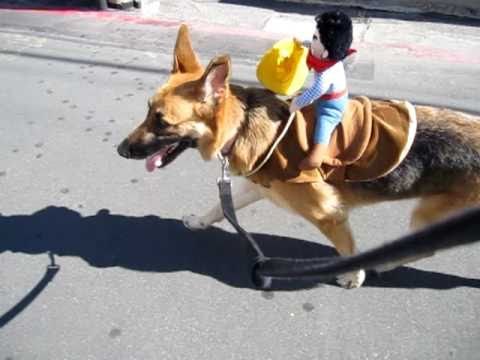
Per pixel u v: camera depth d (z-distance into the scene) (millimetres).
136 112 5410
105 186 4422
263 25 7395
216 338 3213
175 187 4426
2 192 4336
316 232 4020
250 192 3779
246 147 3055
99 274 3643
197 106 2941
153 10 7816
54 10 7781
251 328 3279
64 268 3678
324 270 1425
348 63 6461
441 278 3611
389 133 2973
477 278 3605
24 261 3725
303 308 3408
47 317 3314
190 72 3176
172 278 3629
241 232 3158
